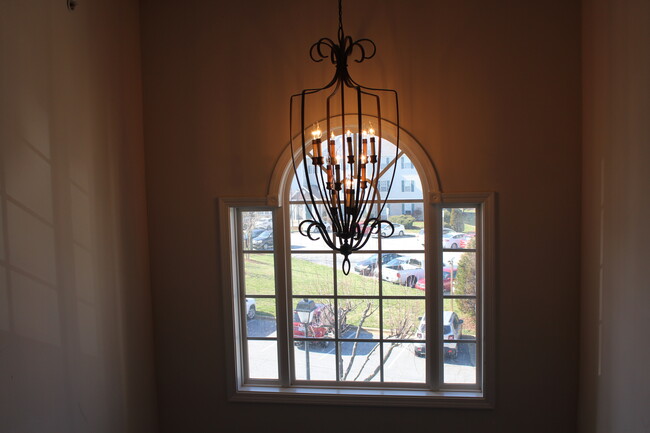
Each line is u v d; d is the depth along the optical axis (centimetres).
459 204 299
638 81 205
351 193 183
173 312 317
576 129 280
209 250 312
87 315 246
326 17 295
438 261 303
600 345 252
